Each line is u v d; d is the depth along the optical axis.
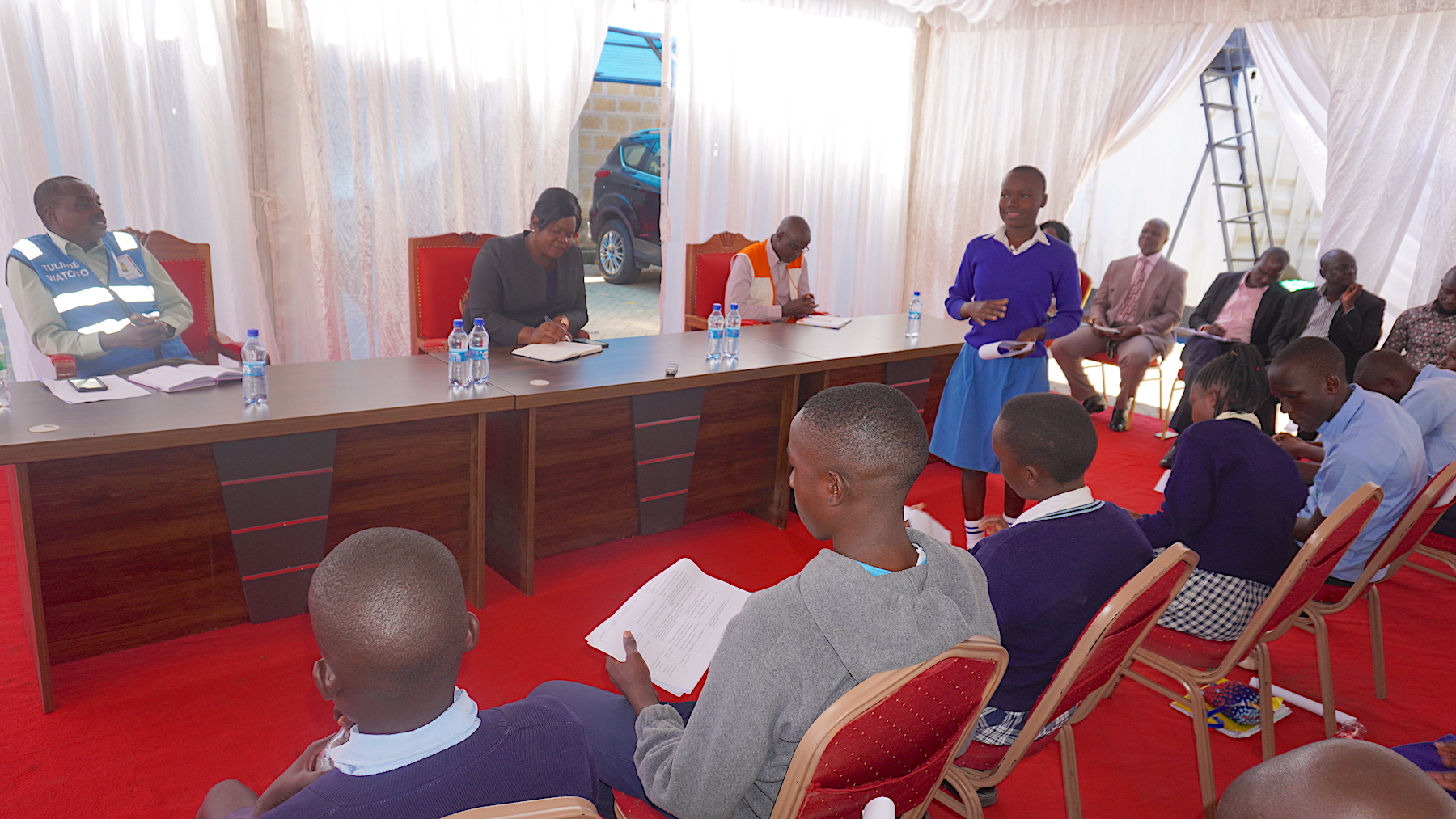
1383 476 2.21
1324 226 4.83
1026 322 3.15
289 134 4.08
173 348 3.04
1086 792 2.06
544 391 2.65
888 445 1.03
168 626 2.40
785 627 1.01
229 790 1.37
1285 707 2.41
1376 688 2.50
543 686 1.57
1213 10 5.03
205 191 3.98
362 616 0.83
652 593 1.57
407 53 4.36
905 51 6.17
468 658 2.49
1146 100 5.61
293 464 2.35
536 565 3.08
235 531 2.34
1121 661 1.54
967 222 6.28
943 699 1.03
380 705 0.87
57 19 3.50
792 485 1.14
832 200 6.10
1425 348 4.12
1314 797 0.65
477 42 4.51
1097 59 5.60
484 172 4.68
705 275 4.52
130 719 2.11
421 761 0.86
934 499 4.00
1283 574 1.86
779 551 3.32
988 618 1.17
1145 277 5.18
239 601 2.50
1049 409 1.58
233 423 2.16
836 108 5.96
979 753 1.58
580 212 3.41
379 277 4.50
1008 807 1.99
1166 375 6.79
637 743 1.30
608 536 3.21
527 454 2.72
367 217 4.36
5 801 1.83
